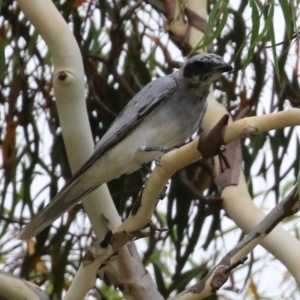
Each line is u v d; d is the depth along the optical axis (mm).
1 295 7164
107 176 8133
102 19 10297
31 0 7375
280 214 6719
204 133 5879
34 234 7617
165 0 10234
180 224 10602
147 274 8070
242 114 10367
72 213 10555
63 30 7426
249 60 6227
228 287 10109
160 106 8359
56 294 10484
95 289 11336
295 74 10508
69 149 7852
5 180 10852
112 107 11055
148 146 8258
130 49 11016
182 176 10180
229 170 8805
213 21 6422
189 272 10320
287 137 10508
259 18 6254
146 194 6250
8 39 10797
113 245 6625
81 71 7480
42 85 10797
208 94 8805
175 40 9984
